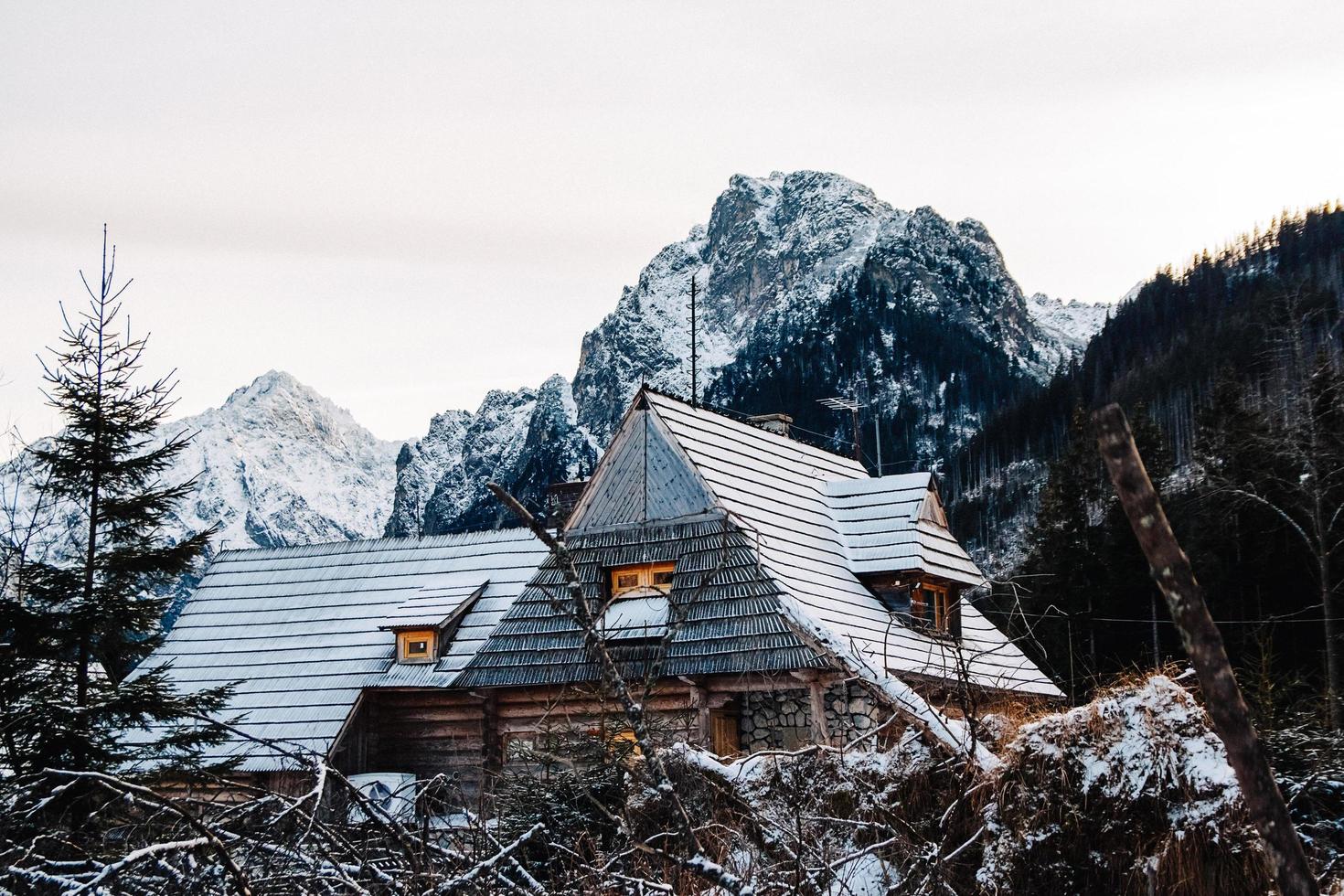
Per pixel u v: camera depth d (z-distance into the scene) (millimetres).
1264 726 13086
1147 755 9383
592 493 26781
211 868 7879
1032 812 9617
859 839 10641
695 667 23328
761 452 29391
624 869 9883
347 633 31953
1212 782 9133
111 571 17734
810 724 23047
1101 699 9867
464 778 27531
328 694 29719
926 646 26578
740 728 23844
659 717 12625
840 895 9141
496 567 32875
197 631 33781
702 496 25594
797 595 24250
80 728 15461
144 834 9602
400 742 29422
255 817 8938
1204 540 41094
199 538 18328
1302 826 10969
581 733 11750
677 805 7367
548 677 24844
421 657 30078
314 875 8211
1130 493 3018
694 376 34469
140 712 16969
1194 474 51562
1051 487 48875
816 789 11258
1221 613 38375
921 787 10820
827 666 21844
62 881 7176
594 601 25562
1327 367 34125
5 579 17625
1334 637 30016
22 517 18609
